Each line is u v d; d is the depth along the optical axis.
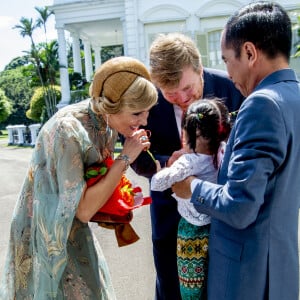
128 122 1.84
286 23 1.58
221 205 1.53
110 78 1.76
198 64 2.14
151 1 16.31
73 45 21.42
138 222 5.19
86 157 1.85
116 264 3.97
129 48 16.80
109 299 2.14
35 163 1.89
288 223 1.64
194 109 1.90
